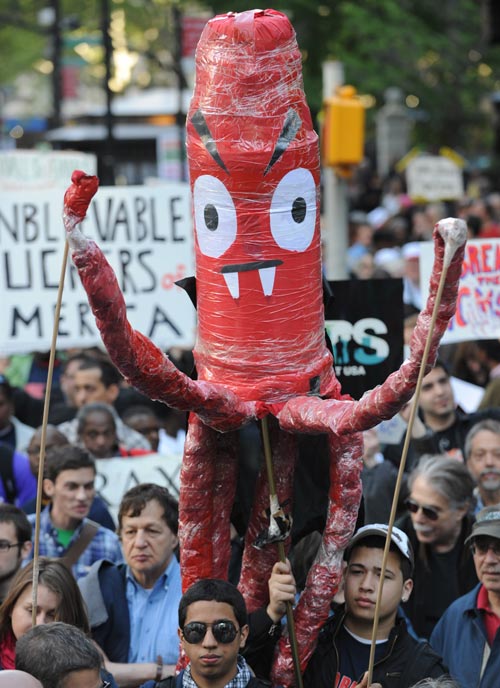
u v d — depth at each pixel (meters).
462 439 14.53
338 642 9.02
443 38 44.41
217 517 8.59
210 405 7.80
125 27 62.84
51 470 12.45
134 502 10.92
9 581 11.05
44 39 72.31
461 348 18.55
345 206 22.55
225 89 7.96
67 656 7.78
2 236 16.14
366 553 8.91
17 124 70.38
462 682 10.21
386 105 58.66
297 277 8.10
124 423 16.22
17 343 16.12
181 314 16.23
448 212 34.31
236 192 7.99
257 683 8.35
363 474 12.80
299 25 43.03
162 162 40.53
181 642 8.72
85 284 7.14
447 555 11.76
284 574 8.37
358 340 12.47
